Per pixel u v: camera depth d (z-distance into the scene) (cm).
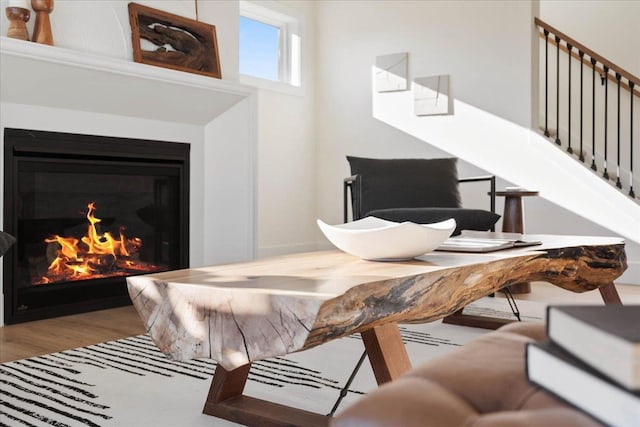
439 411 55
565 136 488
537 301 329
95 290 313
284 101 500
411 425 53
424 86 469
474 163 450
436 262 151
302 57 515
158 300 124
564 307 57
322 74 525
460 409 56
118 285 325
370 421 55
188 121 361
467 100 452
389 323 123
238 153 367
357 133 507
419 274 127
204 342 116
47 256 295
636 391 46
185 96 340
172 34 339
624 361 47
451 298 139
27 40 271
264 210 483
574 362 53
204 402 168
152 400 169
